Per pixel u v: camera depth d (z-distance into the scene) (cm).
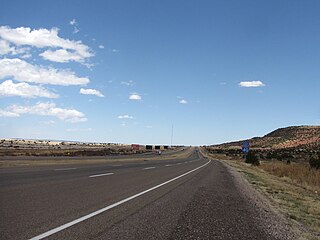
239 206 1269
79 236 699
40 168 2455
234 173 3462
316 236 911
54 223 794
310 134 19838
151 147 16525
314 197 2086
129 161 4688
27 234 692
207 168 3959
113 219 877
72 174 2058
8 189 1286
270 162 7575
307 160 7888
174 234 771
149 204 1148
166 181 2005
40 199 1103
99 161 4153
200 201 1311
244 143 7719
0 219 809
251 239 782
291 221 1090
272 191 2034
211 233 809
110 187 1530
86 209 984
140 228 802
